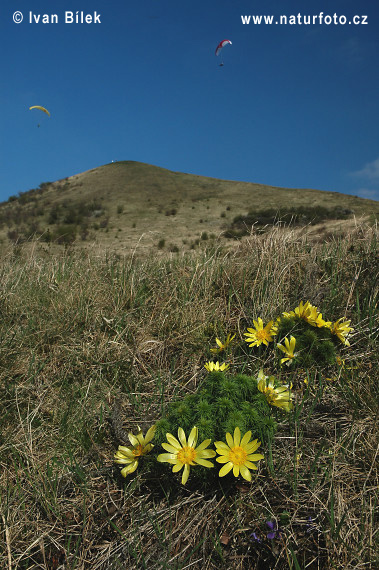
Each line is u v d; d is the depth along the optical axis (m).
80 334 3.02
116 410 2.09
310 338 2.35
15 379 2.59
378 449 1.76
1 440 2.11
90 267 4.10
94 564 1.56
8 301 3.43
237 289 3.37
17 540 1.65
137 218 42.41
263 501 1.70
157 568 1.49
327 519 1.57
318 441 1.94
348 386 2.20
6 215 48.94
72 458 1.99
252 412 1.79
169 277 3.78
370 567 1.39
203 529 1.63
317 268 3.07
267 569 1.48
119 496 1.83
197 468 1.69
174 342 2.87
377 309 2.79
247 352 2.64
